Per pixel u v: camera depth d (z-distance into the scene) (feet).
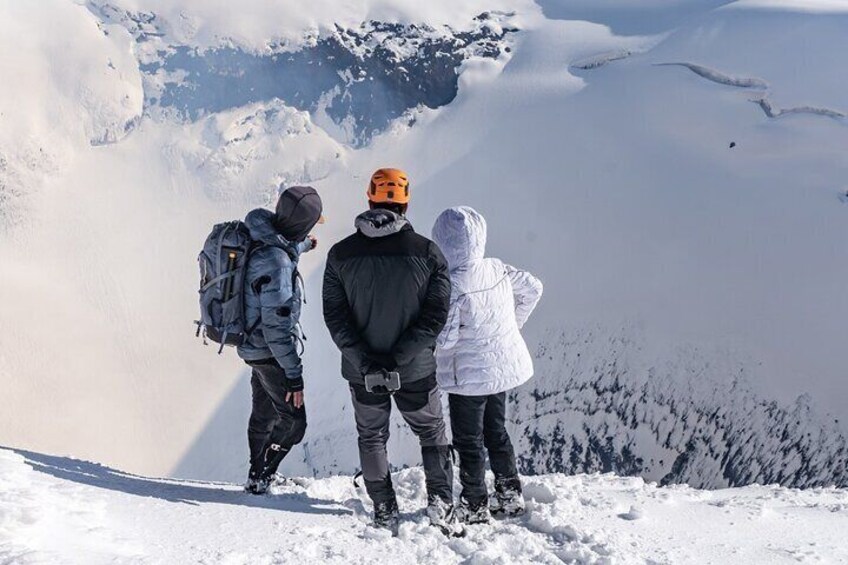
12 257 338.34
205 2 409.69
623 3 411.95
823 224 273.75
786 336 238.68
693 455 213.46
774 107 315.78
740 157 307.37
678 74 344.90
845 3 355.56
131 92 382.01
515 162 350.23
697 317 254.27
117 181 367.45
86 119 372.58
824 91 310.04
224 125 385.70
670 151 322.14
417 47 399.44
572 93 366.22
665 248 286.05
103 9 401.49
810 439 206.59
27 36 376.48
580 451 218.59
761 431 213.46
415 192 358.64
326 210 362.12
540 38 401.08
